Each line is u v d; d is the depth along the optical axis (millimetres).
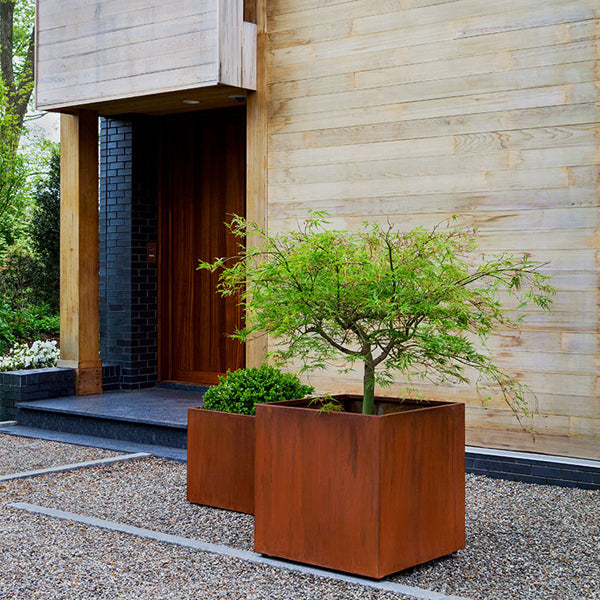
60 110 8117
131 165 8742
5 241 13703
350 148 6543
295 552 3992
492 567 4004
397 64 6328
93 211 8328
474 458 5895
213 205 8711
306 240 4055
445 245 4012
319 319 4062
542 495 5348
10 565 3973
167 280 9055
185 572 3893
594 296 5551
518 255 5816
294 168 6816
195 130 8828
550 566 4012
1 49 18047
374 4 6426
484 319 4086
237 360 8539
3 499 5250
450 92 6098
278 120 6898
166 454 6543
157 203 9016
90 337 8336
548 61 5711
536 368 5746
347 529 3826
